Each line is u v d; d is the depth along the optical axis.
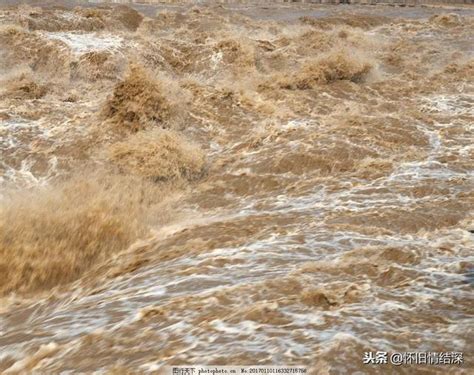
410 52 37.66
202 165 18.89
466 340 7.29
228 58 30.94
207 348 7.45
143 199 16.97
